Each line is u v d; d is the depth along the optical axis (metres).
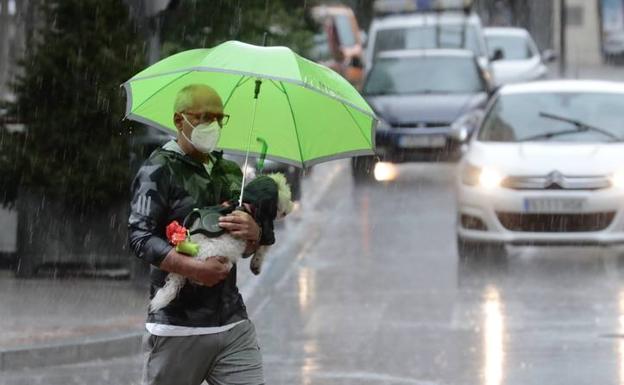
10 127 31.53
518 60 72.81
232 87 14.98
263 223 14.02
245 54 13.99
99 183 31.08
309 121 15.02
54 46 31.28
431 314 28.69
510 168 34.25
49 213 31.41
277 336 26.64
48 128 31.12
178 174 13.95
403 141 51.72
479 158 35.06
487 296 30.75
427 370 23.34
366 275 34.03
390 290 31.83
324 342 25.94
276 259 36.34
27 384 22.33
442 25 68.50
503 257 35.09
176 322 13.91
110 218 31.42
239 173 14.52
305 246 38.84
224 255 13.64
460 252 35.38
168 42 39.09
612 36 123.12
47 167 31.11
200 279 13.57
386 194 49.66
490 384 22.23
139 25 31.92
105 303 28.64
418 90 54.47
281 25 42.09
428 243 38.97
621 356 24.28
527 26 97.75
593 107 37.03
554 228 33.88
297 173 45.44
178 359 14.00
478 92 54.31
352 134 15.02
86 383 22.48
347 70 78.25
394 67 55.56
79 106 31.08
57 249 31.56
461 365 23.69
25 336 24.91
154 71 14.22
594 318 27.92
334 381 22.56
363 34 86.44
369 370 23.42
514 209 34.00
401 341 25.86
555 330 26.72
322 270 34.94
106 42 31.41
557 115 36.75
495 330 26.80
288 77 13.77
